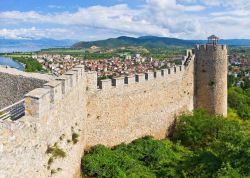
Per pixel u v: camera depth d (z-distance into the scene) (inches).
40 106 520.1
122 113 1103.6
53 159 586.9
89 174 863.7
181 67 1472.7
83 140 912.9
